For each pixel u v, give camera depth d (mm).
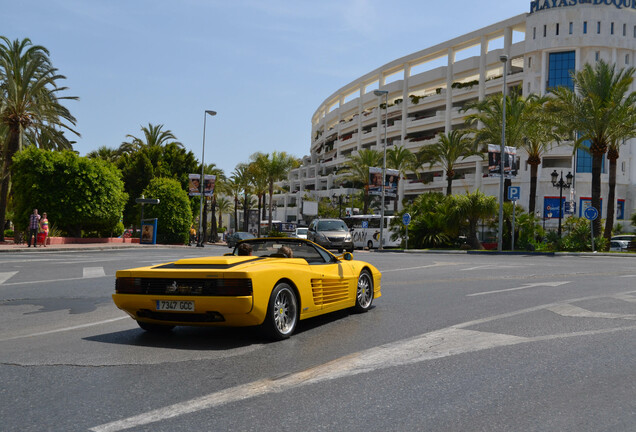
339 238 29734
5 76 32875
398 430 3451
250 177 70438
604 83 34031
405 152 61344
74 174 32375
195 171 55438
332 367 5031
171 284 6074
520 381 4566
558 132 36562
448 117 69438
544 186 57219
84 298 9766
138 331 6844
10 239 39562
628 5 58312
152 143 57062
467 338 6352
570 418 3676
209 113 48500
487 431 3443
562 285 12258
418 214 39875
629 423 3584
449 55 70812
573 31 57844
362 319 7785
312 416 3703
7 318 7742
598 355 5496
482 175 64000
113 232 37250
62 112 34312
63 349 5777
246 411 3803
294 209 99688
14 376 4676
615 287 11828
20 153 31703
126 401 4016
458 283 12734
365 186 61781
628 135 34812
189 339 6359
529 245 34375
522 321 7508
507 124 37844
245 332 6801
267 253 7957
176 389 4324
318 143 110688
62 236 34656
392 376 4727
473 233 36688
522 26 63156
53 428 3461
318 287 7113
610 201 35375
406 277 14297
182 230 44688
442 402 4012
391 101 82312
